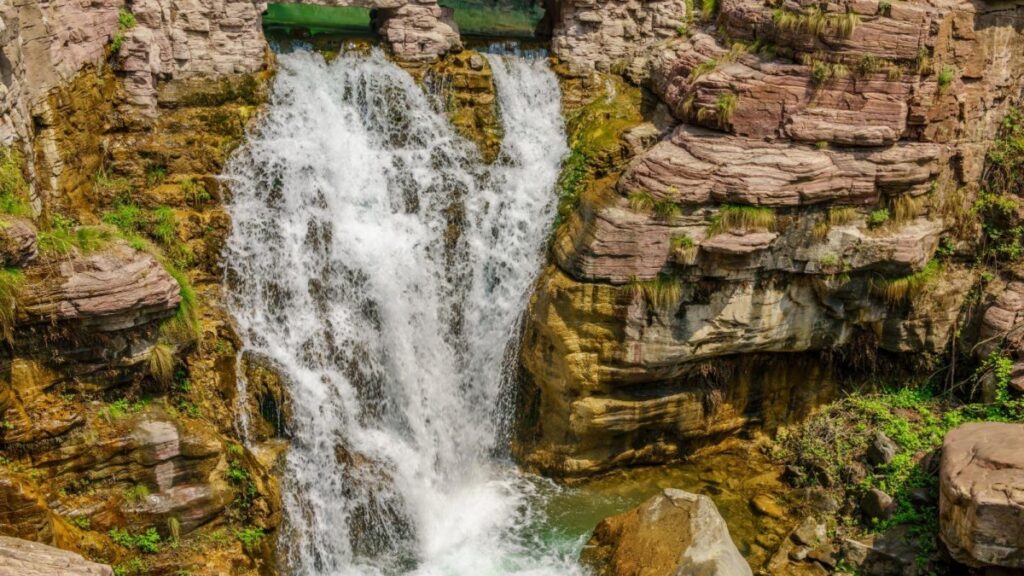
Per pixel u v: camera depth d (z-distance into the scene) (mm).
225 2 20422
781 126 18797
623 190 19000
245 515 16359
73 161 17438
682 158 18672
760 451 20547
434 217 20438
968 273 20516
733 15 20094
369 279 19453
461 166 21188
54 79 16797
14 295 14156
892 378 20750
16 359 14711
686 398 19531
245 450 16719
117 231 16156
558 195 20938
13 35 15133
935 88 18750
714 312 18891
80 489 15094
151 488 15578
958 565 16156
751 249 18250
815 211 18750
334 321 19016
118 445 15188
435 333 20047
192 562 15461
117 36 19109
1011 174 20359
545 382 19516
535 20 33031
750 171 18281
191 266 18219
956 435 16797
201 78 20422
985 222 20531
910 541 16969
